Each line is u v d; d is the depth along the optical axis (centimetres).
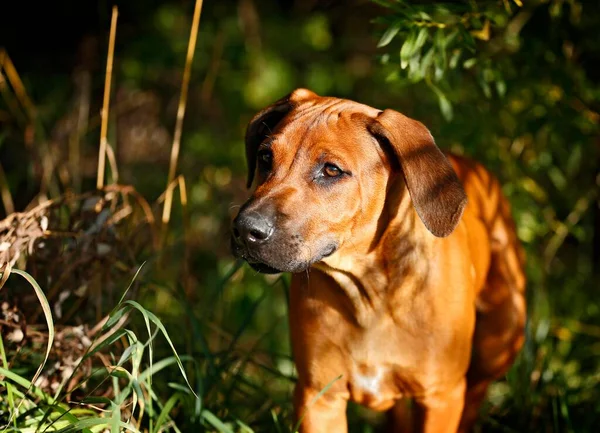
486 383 500
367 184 396
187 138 870
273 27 874
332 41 898
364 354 416
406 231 403
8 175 789
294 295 423
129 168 868
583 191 682
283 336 675
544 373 544
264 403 500
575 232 654
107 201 473
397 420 518
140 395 363
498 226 496
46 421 379
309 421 426
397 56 500
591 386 555
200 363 484
